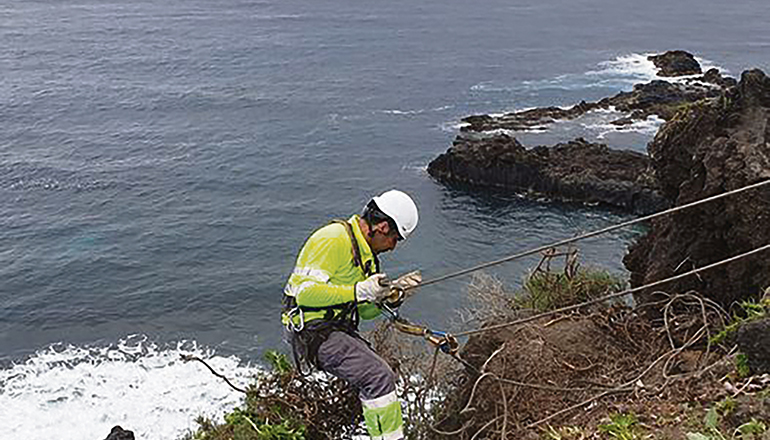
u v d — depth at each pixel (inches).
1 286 1380.4
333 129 2287.2
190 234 1590.8
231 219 1660.9
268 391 309.9
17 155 2086.6
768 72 3056.1
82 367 1135.0
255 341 1214.9
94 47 3599.9
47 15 4517.7
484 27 4037.9
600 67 3102.9
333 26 4124.0
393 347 324.5
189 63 3260.3
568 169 1764.3
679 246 497.7
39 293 1360.7
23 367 1132.5
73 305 1323.8
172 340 1216.8
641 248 568.1
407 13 4517.7
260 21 4303.6
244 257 1496.1
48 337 1228.5
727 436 237.1
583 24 4133.9
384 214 239.5
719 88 2539.4
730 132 501.0
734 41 3661.4
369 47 3545.8
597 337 346.6
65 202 1761.8
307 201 1754.4
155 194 1803.6
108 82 2942.9
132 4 4990.2
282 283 1393.9
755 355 271.4
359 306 250.8
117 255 1498.5
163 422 1007.0
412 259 1438.2
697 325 351.9
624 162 1803.6
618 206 1686.8
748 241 449.4
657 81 2536.9
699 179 489.7
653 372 314.2
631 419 265.0
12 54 3432.6
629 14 4475.9
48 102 2652.6
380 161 1993.1
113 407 1035.3
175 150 2126.0
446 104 2559.1
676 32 3900.1
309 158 2028.8
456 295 1262.3
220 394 1066.1
